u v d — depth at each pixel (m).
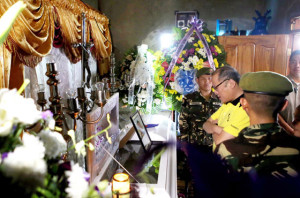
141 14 4.36
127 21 4.39
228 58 3.91
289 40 3.66
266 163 0.95
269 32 4.32
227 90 1.57
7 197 0.44
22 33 1.37
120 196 1.09
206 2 4.27
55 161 0.61
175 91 2.58
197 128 2.27
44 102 1.06
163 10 4.32
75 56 2.28
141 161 1.61
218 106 2.26
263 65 3.82
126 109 2.95
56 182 0.54
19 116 0.51
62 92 2.25
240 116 1.45
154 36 4.39
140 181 1.33
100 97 1.18
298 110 1.33
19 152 0.47
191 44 2.55
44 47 1.64
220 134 1.50
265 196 0.92
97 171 1.38
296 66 2.64
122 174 1.19
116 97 1.83
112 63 1.92
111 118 1.73
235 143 1.07
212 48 2.60
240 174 0.99
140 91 2.66
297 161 0.93
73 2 2.23
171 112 3.13
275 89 0.97
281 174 0.92
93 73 3.52
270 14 4.27
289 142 0.97
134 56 2.76
